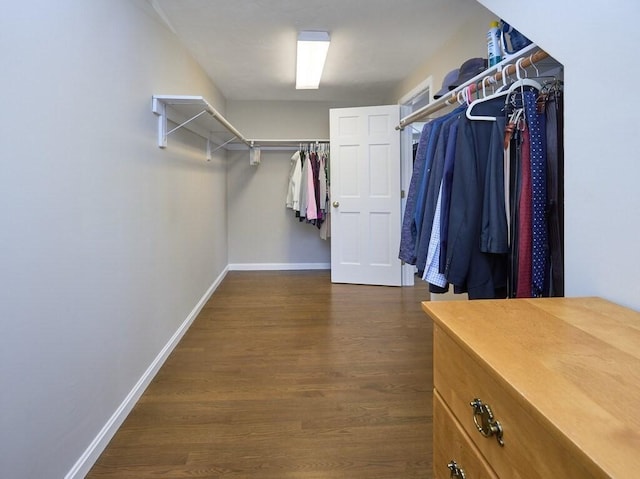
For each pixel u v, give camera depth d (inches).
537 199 49.2
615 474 16.5
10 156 40.1
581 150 41.9
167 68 97.6
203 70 139.3
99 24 59.7
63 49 49.7
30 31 43.2
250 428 65.1
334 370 86.1
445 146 60.3
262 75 147.8
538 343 29.3
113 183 64.5
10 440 39.9
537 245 49.3
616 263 38.2
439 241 59.0
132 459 57.6
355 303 137.6
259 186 194.2
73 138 52.1
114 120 65.0
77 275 53.1
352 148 162.1
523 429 23.4
